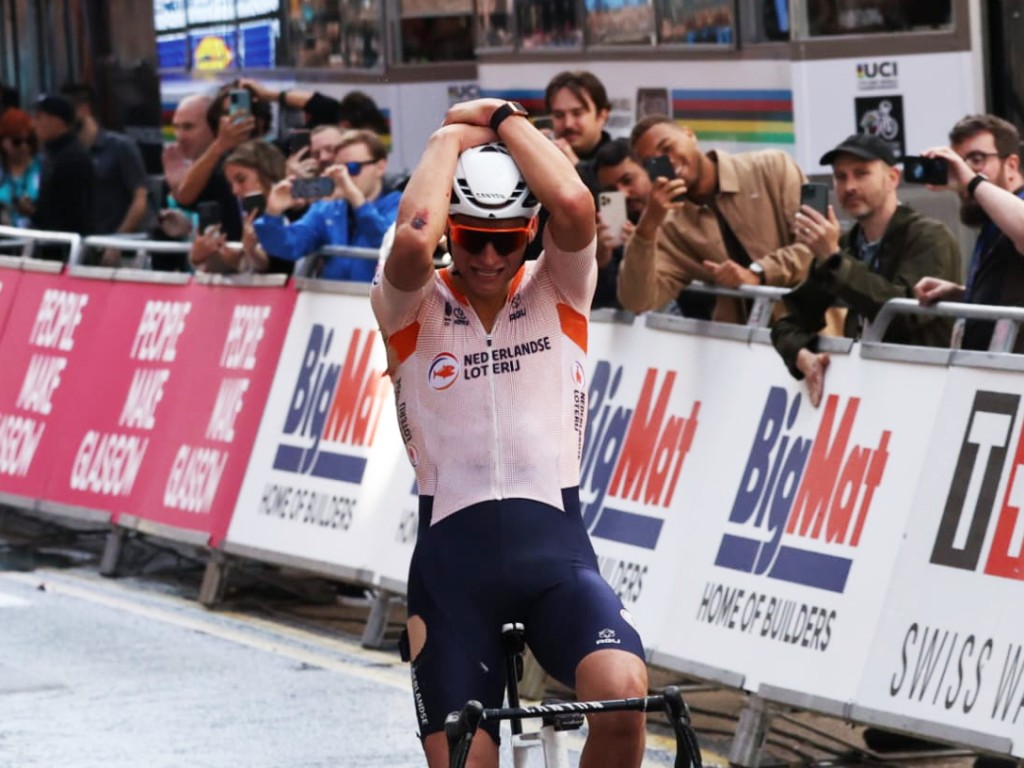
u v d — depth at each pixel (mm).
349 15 33469
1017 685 16484
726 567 19422
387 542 23859
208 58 36500
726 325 20062
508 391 12695
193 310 28078
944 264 19406
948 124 24844
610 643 12000
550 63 29547
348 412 24812
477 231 12297
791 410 19156
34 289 31719
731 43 26797
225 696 21594
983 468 17250
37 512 30250
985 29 24625
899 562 17719
